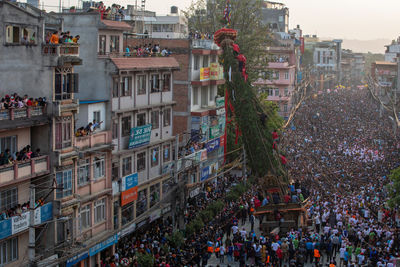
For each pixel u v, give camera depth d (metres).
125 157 42.47
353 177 62.62
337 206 48.53
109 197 39.62
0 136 31.09
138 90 44.41
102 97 40.84
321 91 178.38
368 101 148.75
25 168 31.70
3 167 30.17
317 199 52.84
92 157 37.88
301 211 47.09
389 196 52.47
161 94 47.75
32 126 33.44
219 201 48.97
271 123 61.91
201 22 74.25
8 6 32.06
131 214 43.31
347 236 43.50
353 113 119.50
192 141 53.66
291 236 40.75
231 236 45.84
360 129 97.31
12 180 30.80
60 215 33.94
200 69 56.81
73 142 35.47
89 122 38.84
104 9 43.19
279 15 139.12
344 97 158.12
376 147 80.75
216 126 58.88
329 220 46.56
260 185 53.12
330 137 89.31
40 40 33.50
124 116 42.41
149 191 46.12
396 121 96.31
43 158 33.03
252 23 72.88
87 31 41.25
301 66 155.00
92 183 37.94
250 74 71.31
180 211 41.53
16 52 32.62
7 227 30.05
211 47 59.28
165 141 48.06
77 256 34.69
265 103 74.19
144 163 45.22
